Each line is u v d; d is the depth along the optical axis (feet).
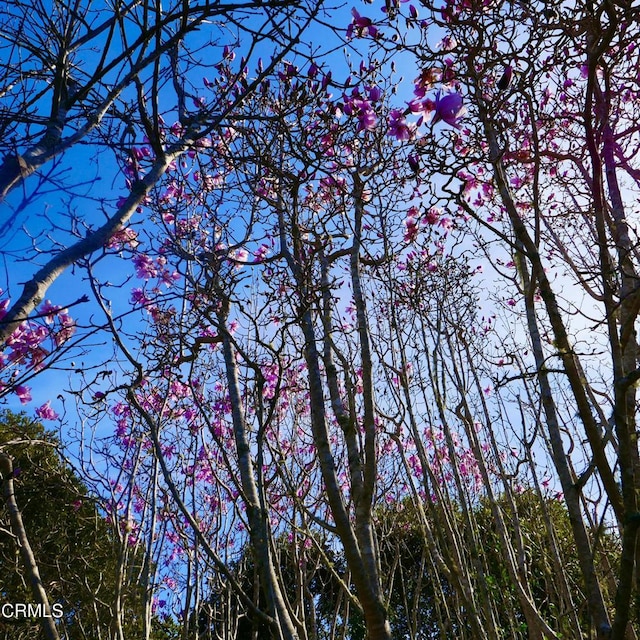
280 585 14.16
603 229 7.70
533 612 15.92
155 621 29.45
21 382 8.98
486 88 11.12
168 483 9.46
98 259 9.77
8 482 15.30
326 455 12.88
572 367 7.29
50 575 24.00
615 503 6.77
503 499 26.20
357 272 15.01
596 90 9.49
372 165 13.78
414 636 20.94
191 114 10.84
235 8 8.45
